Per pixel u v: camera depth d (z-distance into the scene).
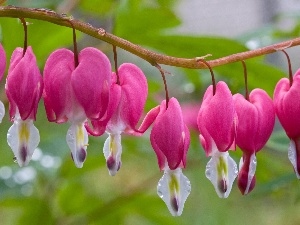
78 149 0.30
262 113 0.31
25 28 0.30
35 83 0.30
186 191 0.31
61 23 0.30
